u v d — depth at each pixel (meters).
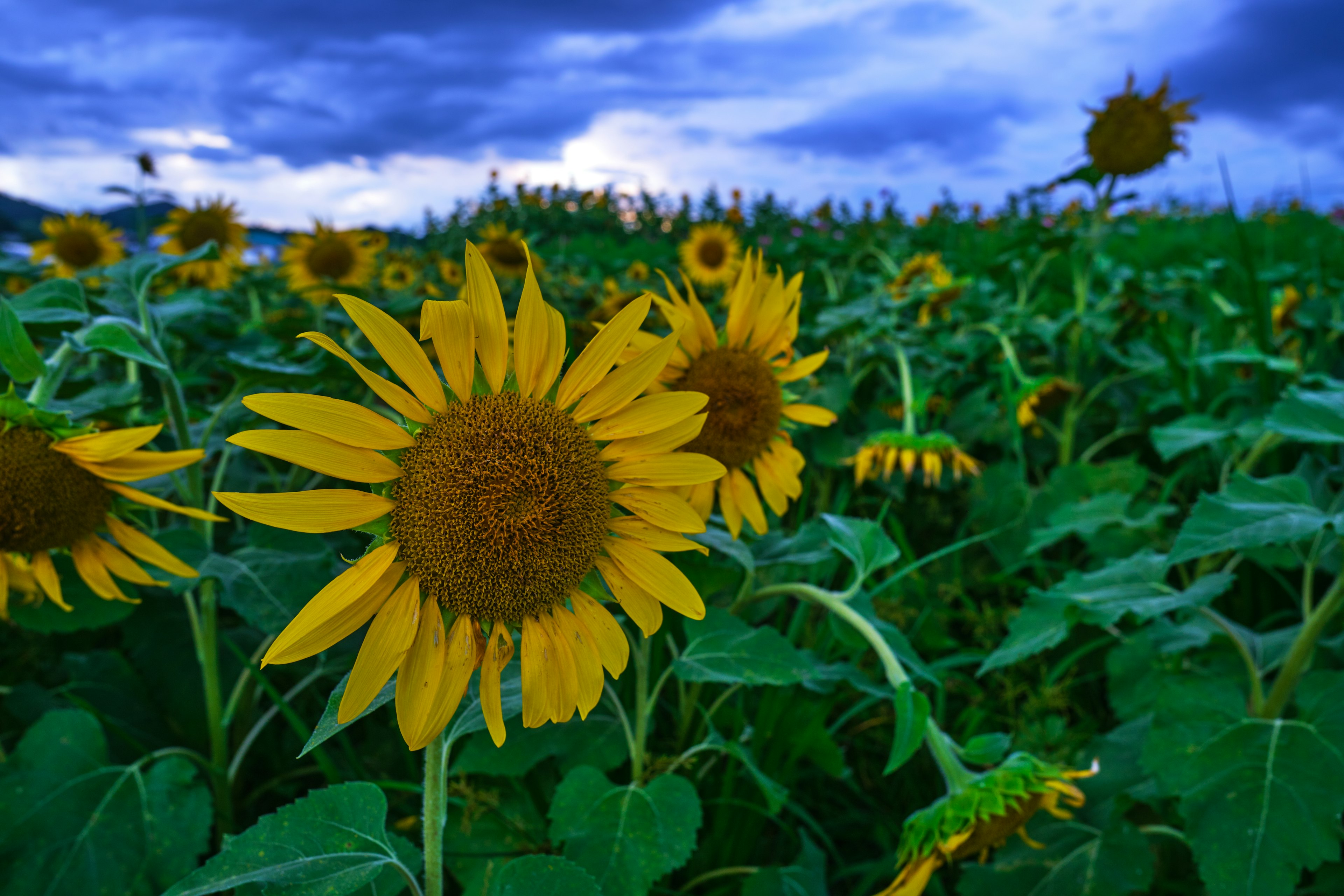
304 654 1.09
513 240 6.35
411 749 1.13
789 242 13.66
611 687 2.12
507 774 1.90
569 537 1.23
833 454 3.64
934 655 3.07
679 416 1.32
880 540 2.03
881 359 4.20
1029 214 14.77
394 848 1.24
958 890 2.13
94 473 1.78
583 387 1.30
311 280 5.57
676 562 1.96
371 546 1.17
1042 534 3.21
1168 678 2.13
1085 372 4.70
